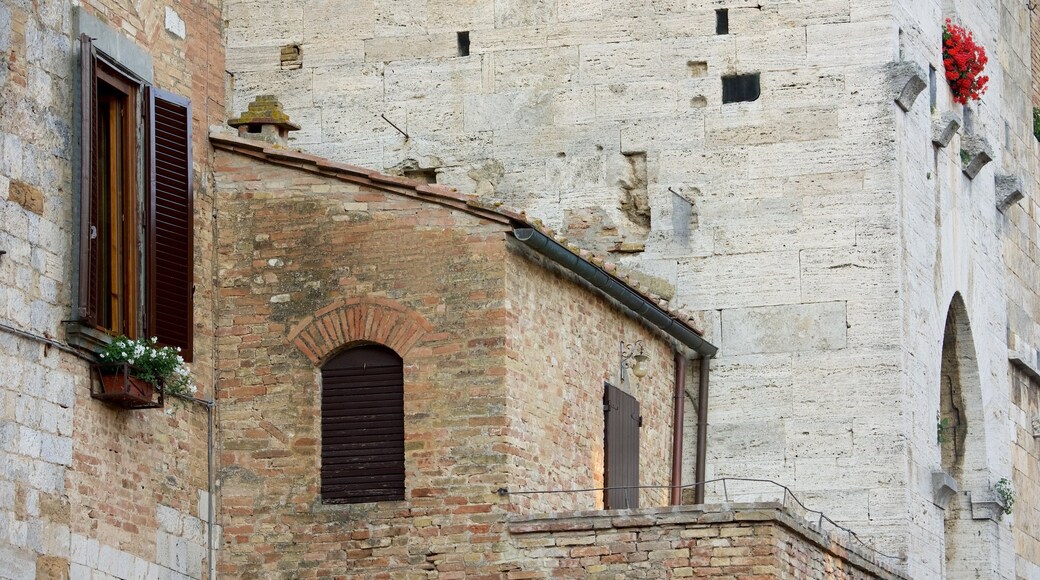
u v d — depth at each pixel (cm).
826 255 3456
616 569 2720
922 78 3481
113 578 2583
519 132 3538
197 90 2891
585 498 3009
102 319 2620
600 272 3006
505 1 3566
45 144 2505
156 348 2655
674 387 3394
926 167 3672
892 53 3497
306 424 2853
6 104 2445
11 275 2431
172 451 2750
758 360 3441
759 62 3516
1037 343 4531
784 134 3491
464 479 2791
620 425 3142
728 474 3422
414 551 2788
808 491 3403
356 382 2859
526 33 3556
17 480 2416
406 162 3550
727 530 2697
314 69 3581
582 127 3528
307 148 3569
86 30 2594
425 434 2812
